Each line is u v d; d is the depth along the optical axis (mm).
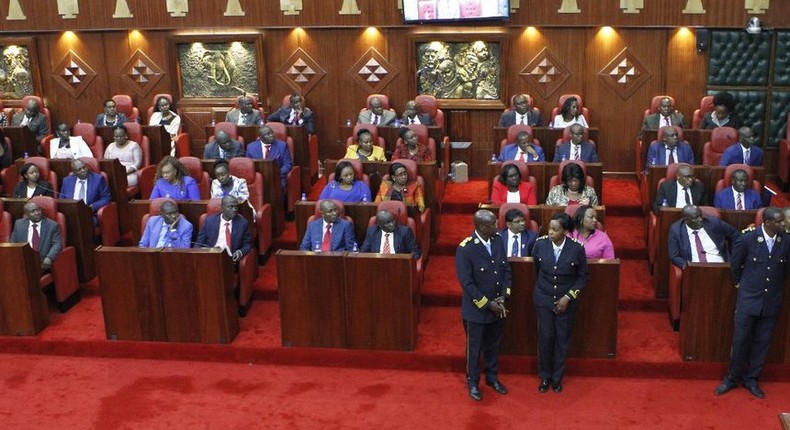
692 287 6762
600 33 11438
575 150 9930
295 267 7172
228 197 8047
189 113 12586
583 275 6480
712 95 11391
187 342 7480
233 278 7566
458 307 8148
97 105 12836
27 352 7645
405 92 12102
